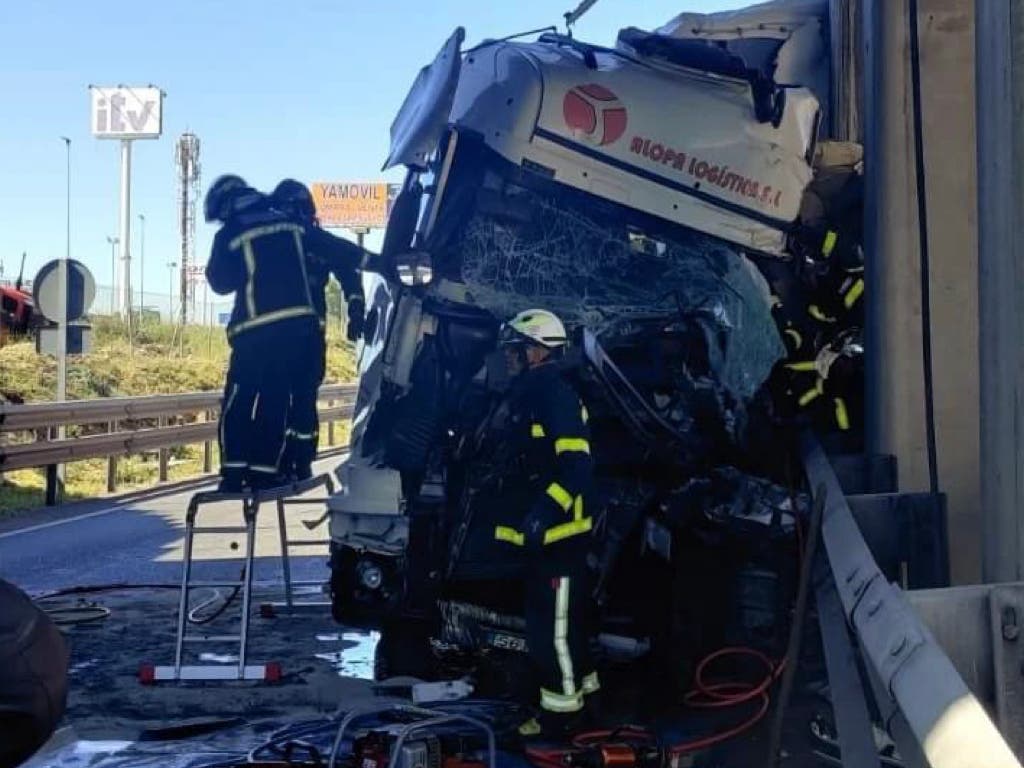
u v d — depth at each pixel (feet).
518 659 16.57
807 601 13.38
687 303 18.24
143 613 23.41
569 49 19.12
